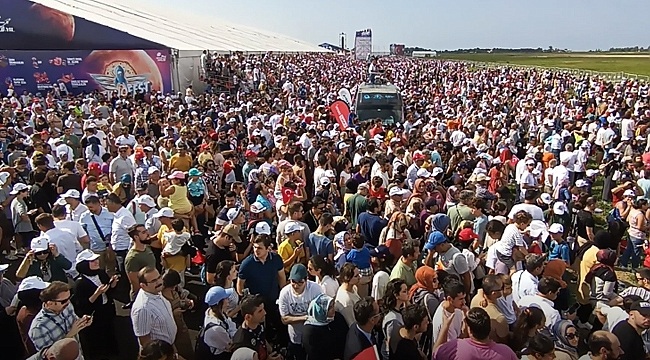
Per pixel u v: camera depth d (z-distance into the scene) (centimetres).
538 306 598
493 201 1003
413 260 702
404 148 1447
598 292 747
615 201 1189
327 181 1124
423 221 905
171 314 613
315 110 2191
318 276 679
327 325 584
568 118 2370
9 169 1116
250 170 1256
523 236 777
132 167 1235
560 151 1747
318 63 7212
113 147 1455
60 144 1433
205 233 1132
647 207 1068
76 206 903
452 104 2850
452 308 580
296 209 837
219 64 4138
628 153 1661
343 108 1912
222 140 1497
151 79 3238
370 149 1388
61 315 564
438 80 5088
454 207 935
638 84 4238
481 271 773
